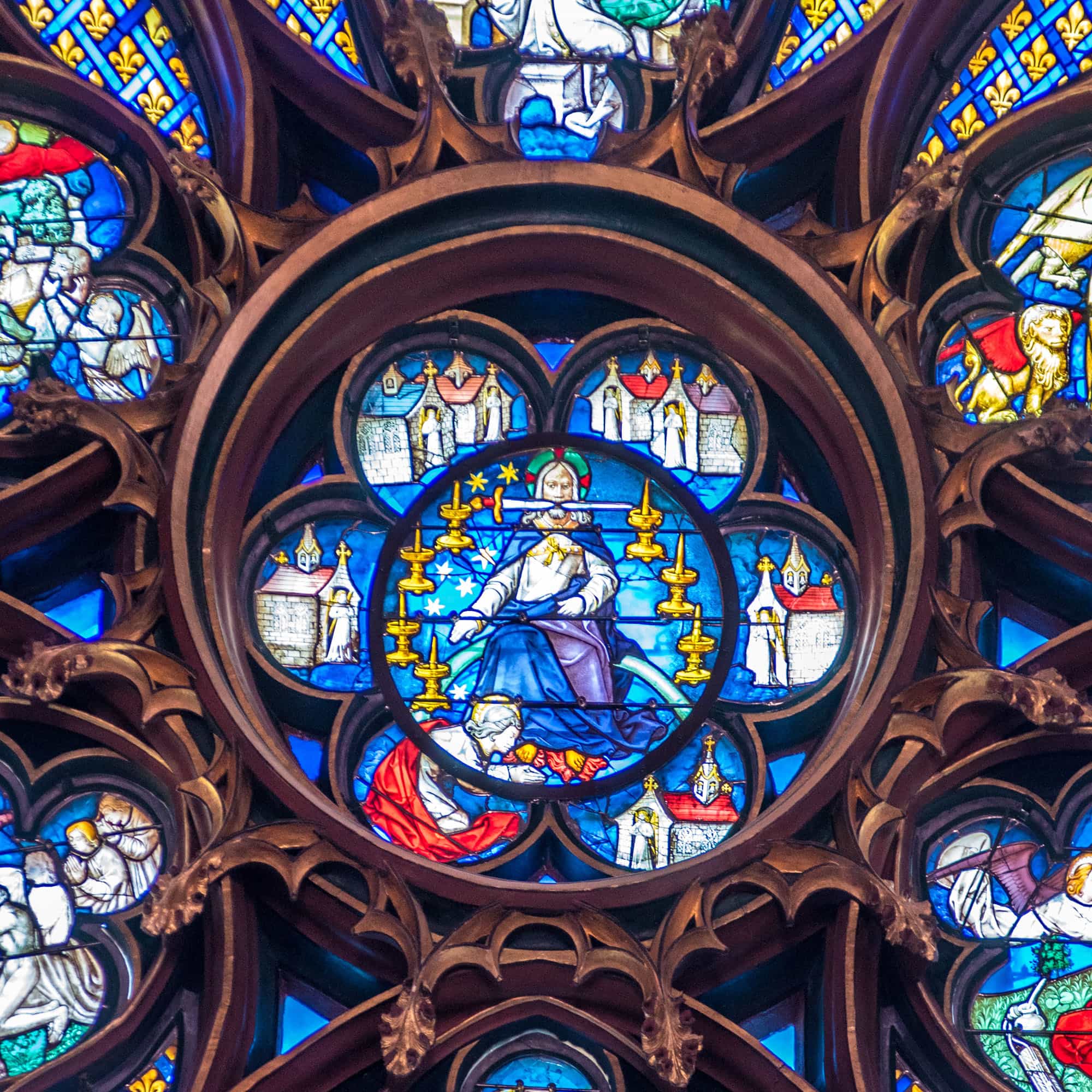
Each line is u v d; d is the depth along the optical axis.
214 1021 13.51
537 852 14.25
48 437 14.87
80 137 16.23
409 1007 13.27
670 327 15.66
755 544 15.24
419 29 15.62
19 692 13.93
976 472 14.80
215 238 15.43
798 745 14.66
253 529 15.07
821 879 13.75
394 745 14.59
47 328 15.71
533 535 15.19
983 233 16.12
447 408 15.55
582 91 16.19
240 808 13.86
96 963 14.05
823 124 16.02
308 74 15.95
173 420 14.91
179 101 16.28
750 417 15.52
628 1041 13.59
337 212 15.88
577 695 14.71
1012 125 16.25
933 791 14.40
